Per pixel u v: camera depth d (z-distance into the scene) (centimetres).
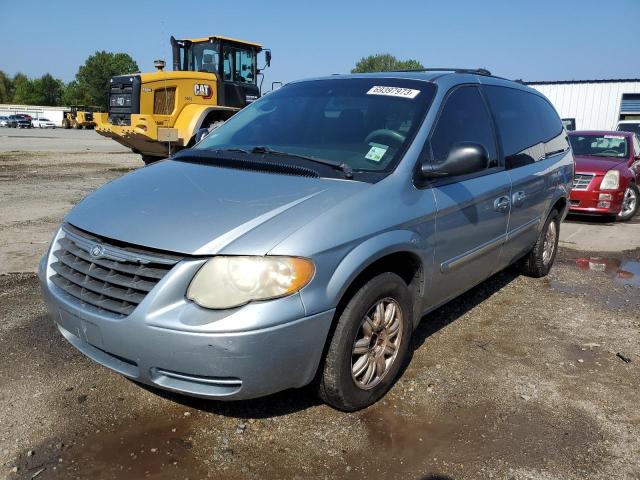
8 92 12088
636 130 1440
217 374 246
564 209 578
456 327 433
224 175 317
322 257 260
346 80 411
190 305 245
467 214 365
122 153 2092
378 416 306
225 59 1482
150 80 1355
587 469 268
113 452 269
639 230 848
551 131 548
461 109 389
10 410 299
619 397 335
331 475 259
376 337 309
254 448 276
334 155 338
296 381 268
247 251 247
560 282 561
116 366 269
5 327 399
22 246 621
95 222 285
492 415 311
